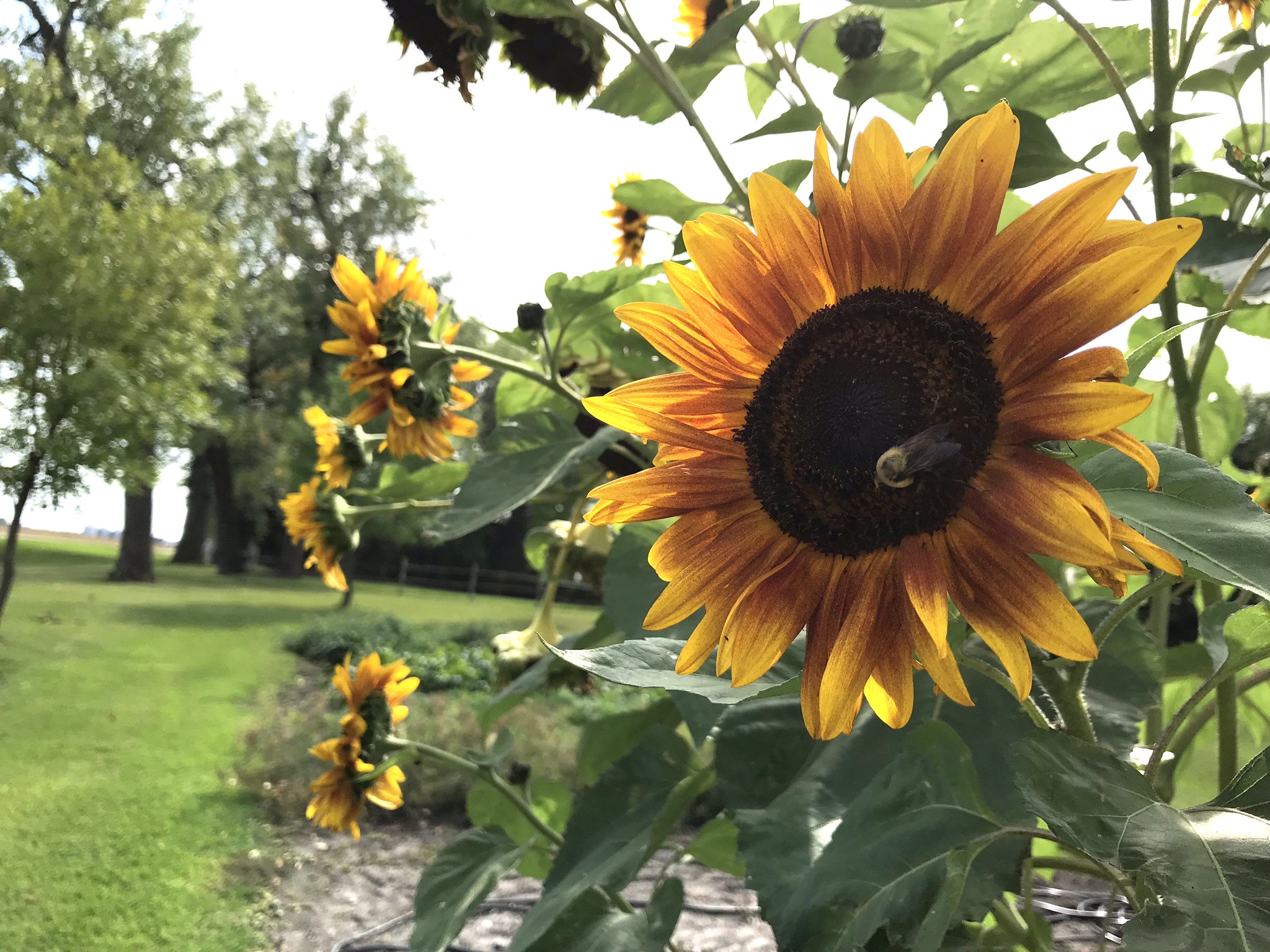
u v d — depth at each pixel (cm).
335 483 63
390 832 169
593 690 57
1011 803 28
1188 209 41
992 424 20
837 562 22
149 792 155
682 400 24
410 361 49
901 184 22
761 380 23
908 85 41
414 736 192
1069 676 25
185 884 119
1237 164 33
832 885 25
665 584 38
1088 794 21
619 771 42
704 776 36
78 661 279
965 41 40
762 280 23
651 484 23
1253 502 21
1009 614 19
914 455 19
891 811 26
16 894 111
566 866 40
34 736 188
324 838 156
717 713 33
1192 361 39
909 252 22
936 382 21
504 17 41
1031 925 33
